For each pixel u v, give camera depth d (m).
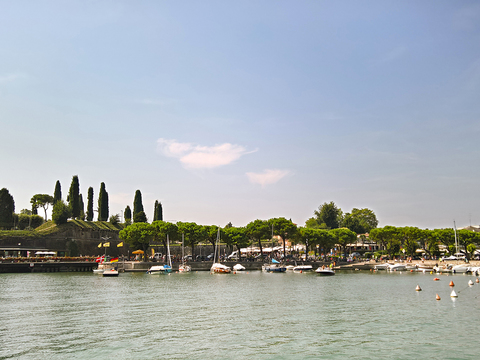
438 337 30.38
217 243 115.88
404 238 130.50
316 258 135.25
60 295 54.91
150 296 54.16
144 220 141.62
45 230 127.75
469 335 31.00
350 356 25.61
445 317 38.62
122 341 29.05
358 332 32.06
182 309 43.09
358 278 88.06
